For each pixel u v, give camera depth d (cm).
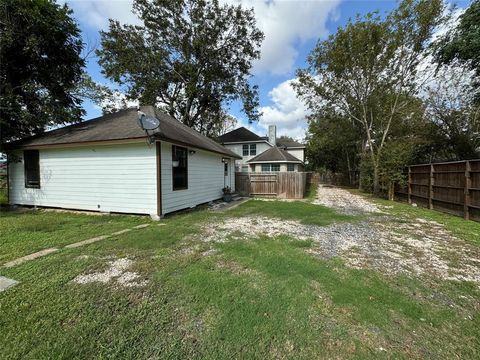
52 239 464
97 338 193
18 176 880
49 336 194
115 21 1611
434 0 1073
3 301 244
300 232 537
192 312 229
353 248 429
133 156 704
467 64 957
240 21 1795
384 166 1221
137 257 371
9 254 381
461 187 726
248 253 391
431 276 317
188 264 344
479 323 220
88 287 275
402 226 603
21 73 964
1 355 174
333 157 2845
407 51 1234
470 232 547
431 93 1299
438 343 194
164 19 1673
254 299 253
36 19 846
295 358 176
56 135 854
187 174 853
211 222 634
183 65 1747
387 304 247
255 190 1391
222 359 174
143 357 174
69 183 788
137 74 1720
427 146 1287
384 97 1449
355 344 190
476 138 1227
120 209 729
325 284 288
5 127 894
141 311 230
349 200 1179
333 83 1524
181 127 1078
